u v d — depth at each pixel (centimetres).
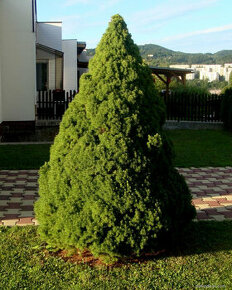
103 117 404
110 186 392
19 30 1407
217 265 419
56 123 1512
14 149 1073
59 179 414
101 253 414
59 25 2030
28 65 1419
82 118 416
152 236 404
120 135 401
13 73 1419
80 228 395
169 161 443
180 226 449
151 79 447
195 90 2084
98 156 398
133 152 403
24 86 1427
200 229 517
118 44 425
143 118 416
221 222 547
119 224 394
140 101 417
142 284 379
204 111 1695
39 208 442
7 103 1425
